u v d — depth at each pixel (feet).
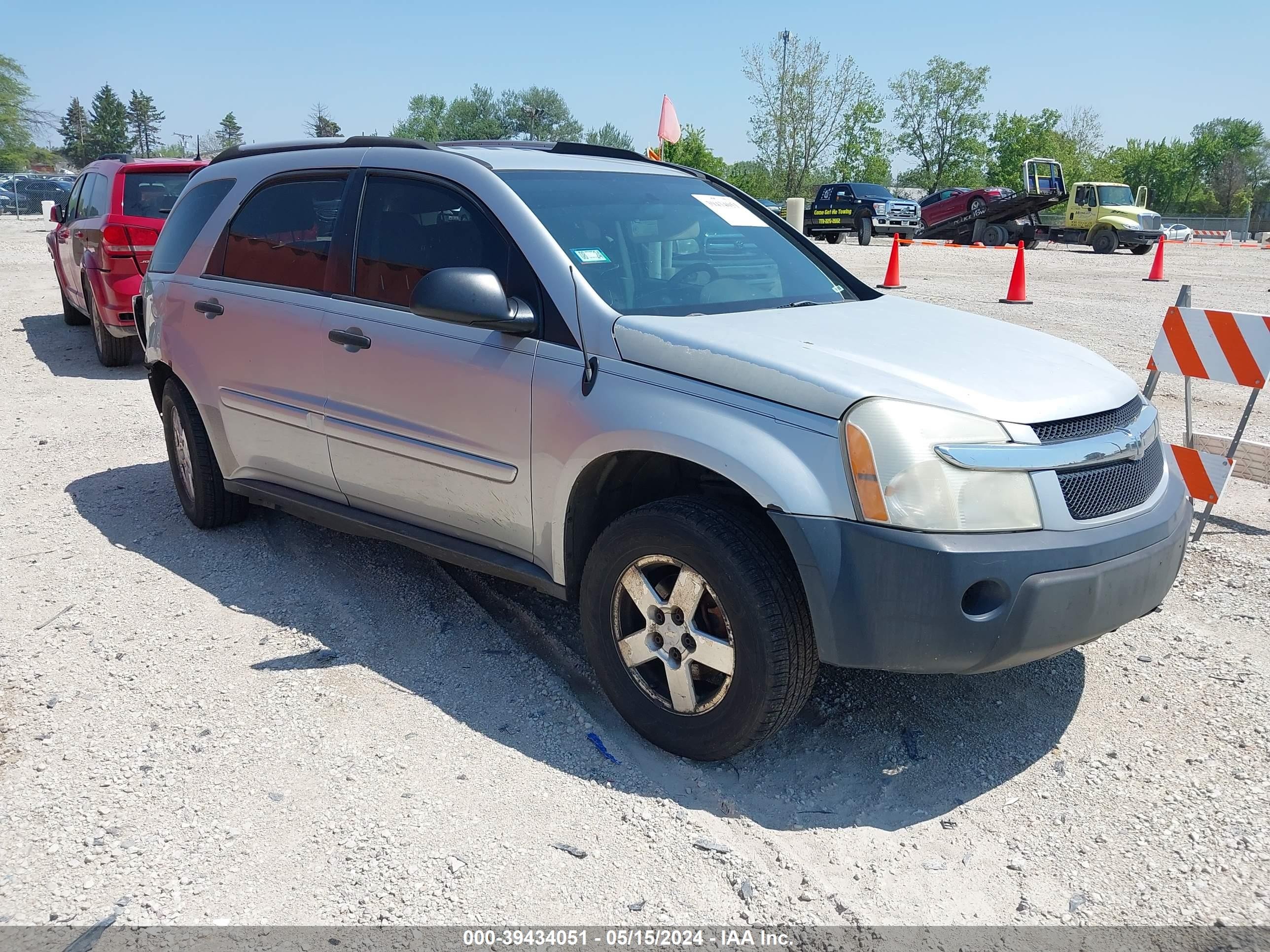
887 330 11.43
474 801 9.71
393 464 12.85
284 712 11.27
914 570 8.93
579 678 12.24
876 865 8.94
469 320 10.99
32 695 11.61
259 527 17.29
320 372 13.55
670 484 11.53
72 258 33.35
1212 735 10.91
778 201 191.31
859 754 10.71
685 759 10.55
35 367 31.76
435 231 12.53
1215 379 16.84
